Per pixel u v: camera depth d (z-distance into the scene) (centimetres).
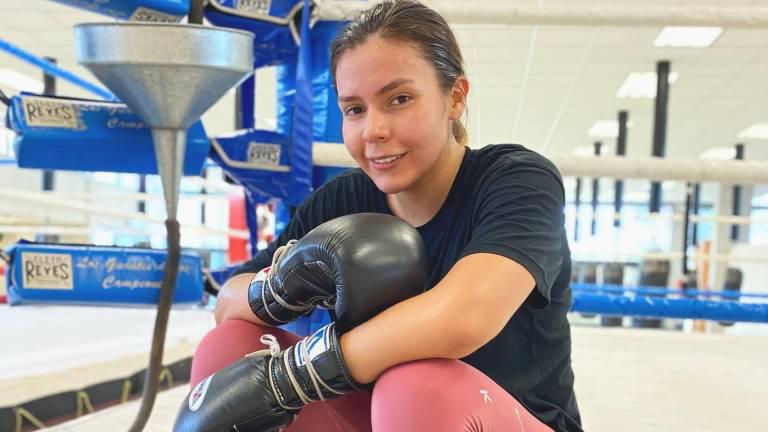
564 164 162
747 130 946
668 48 603
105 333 234
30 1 543
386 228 76
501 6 171
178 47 86
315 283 79
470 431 66
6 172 866
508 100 807
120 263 102
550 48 607
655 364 226
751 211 1273
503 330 86
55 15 578
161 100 91
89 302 102
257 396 73
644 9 169
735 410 164
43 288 99
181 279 104
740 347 269
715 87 726
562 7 172
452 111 87
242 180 130
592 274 736
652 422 151
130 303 103
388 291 73
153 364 97
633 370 214
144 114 94
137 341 219
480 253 72
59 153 102
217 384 76
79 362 182
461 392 67
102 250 102
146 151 104
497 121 927
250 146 129
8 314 273
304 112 132
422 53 78
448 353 68
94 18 582
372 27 78
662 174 161
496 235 74
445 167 90
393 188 83
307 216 108
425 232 94
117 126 103
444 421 65
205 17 130
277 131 141
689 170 160
